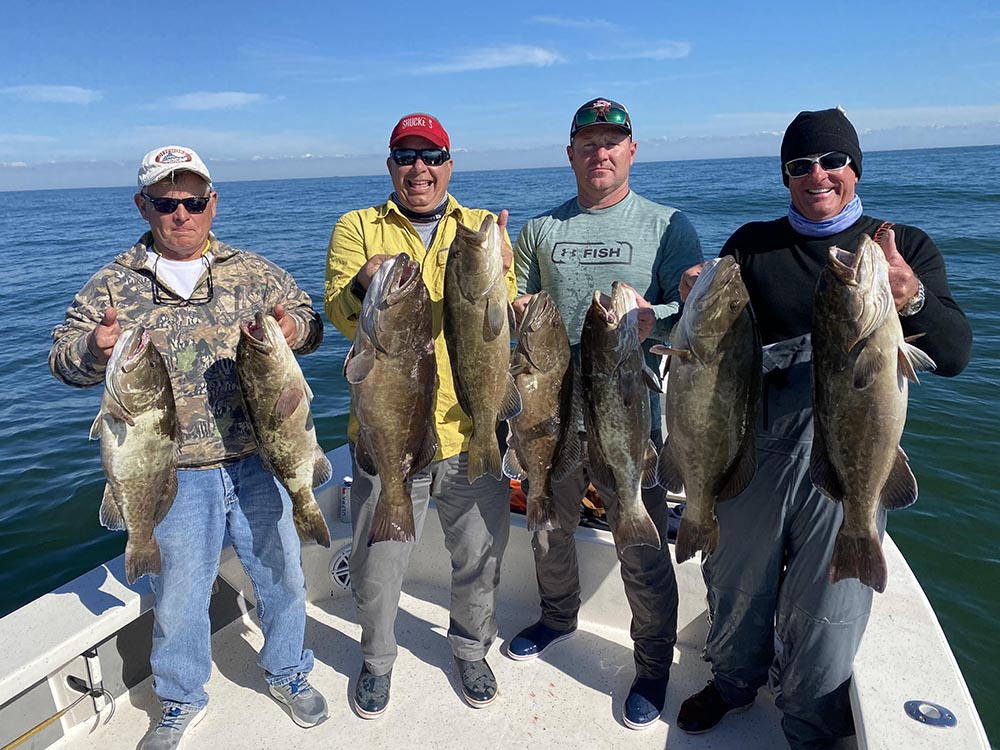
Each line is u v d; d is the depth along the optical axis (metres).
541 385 2.91
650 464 2.90
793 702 2.65
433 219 3.26
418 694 3.26
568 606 3.54
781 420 2.60
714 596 2.86
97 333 2.58
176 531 2.84
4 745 2.73
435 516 3.95
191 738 3.00
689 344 2.63
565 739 2.99
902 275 2.29
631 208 3.37
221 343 2.94
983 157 137.12
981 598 5.09
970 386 8.56
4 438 7.95
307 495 2.99
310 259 21.70
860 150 2.56
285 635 3.08
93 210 79.88
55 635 2.81
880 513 2.51
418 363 2.83
